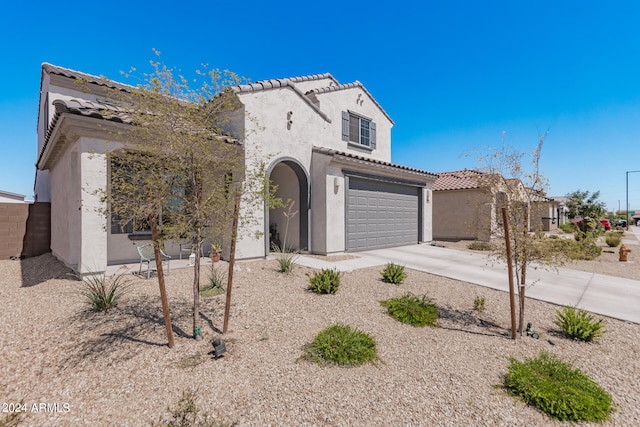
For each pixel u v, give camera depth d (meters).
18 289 6.85
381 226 14.16
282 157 11.21
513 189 5.36
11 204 11.64
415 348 4.71
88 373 3.79
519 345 4.93
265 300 6.41
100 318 5.23
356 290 7.47
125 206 4.05
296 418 3.10
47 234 12.28
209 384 3.61
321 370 3.98
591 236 7.41
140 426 2.95
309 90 15.87
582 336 5.14
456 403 3.40
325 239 11.67
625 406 3.47
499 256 5.74
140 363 4.01
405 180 15.19
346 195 12.41
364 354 4.29
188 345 4.50
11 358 4.05
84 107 7.00
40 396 3.37
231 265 4.89
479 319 6.02
